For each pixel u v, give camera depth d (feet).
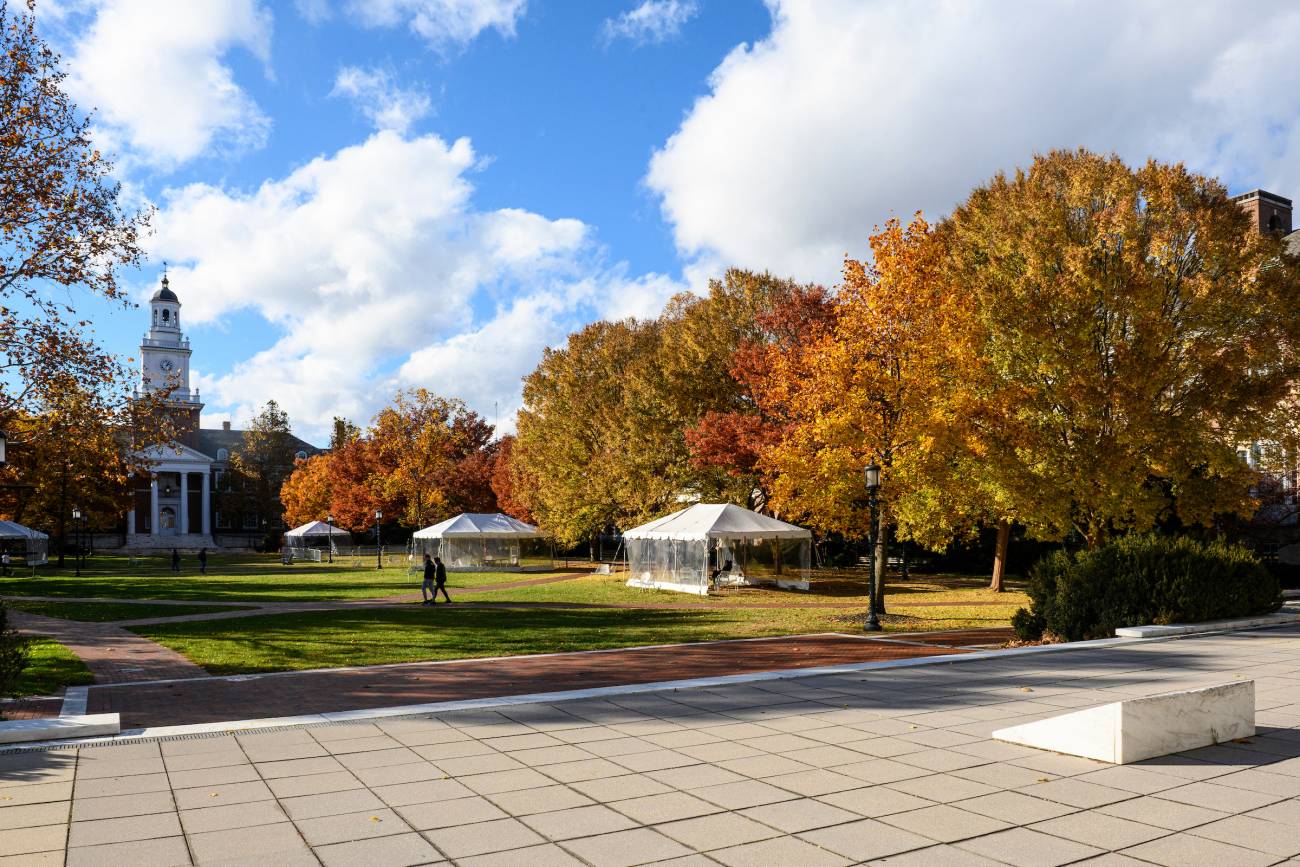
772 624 65.98
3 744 25.14
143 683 39.40
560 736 26.11
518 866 15.56
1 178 59.88
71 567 181.57
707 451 108.17
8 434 65.31
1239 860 15.55
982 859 15.75
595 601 92.32
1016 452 72.59
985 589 107.45
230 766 22.79
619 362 152.25
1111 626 49.42
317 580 132.26
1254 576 53.16
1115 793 19.80
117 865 15.64
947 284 73.67
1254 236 70.79
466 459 219.41
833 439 68.74
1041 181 81.82
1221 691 24.56
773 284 122.01
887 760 22.99
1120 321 71.15
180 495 317.22
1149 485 88.28
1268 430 68.33
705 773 21.86
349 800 19.72
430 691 36.58
